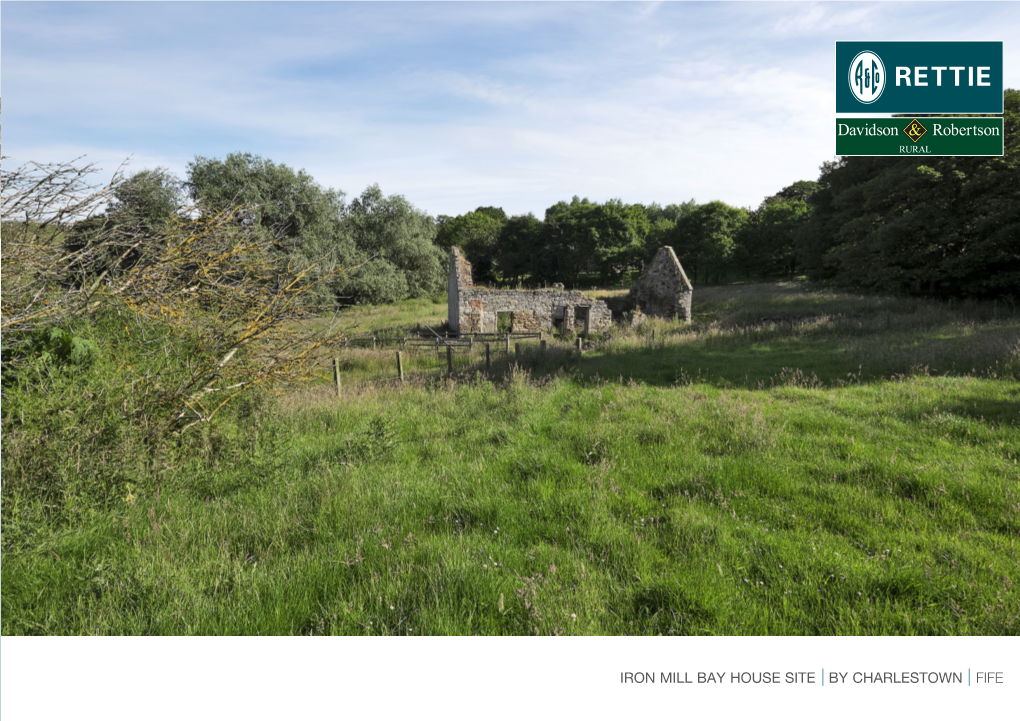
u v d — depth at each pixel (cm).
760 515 434
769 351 1391
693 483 498
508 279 7362
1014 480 480
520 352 1667
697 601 307
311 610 305
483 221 7450
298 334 661
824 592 320
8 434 417
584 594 310
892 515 425
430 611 296
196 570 332
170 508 432
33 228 500
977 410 703
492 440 658
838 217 3456
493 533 400
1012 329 1332
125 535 380
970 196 2198
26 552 332
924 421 673
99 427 459
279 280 654
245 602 303
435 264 4703
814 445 605
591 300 2506
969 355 1055
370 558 352
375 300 3988
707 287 4503
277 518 417
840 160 3706
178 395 552
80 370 496
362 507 443
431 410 837
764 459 558
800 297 2722
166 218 563
